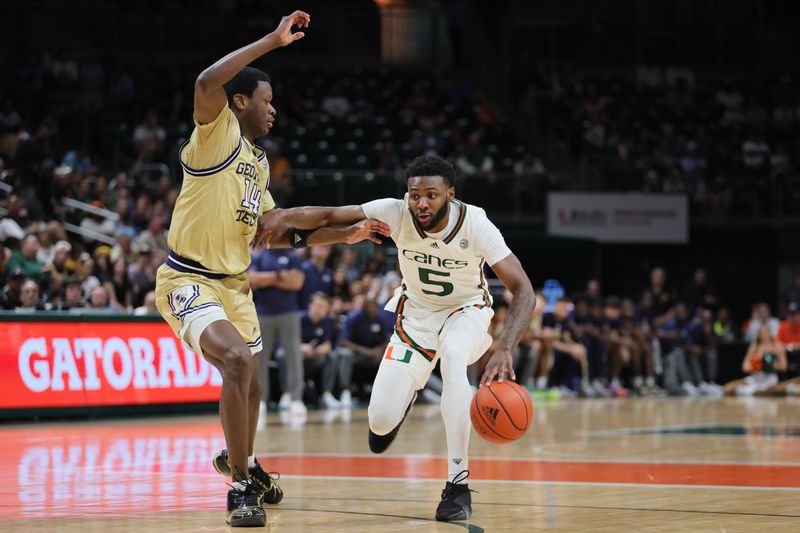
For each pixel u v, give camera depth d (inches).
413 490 245.8
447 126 1026.7
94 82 925.8
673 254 1009.5
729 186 957.2
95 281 556.4
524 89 1104.2
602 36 1205.1
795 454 328.8
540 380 713.0
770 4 1264.8
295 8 1141.7
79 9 1027.9
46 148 785.6
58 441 382.9
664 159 994.1
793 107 1150.3
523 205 887.1
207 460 316.2
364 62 1176.8
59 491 244.2
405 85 1072.8
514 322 209.5
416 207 211.3
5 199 687.1
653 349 782.5
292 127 957.8
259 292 543.8
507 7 1199.6
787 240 973.8
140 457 325.7
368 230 218.1
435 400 665.0
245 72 215.3
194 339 205.2
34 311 479.8
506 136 1038.4
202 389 528.4
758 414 531.5
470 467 294.0
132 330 504.7
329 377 614.2
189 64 1030.4
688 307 847.1
